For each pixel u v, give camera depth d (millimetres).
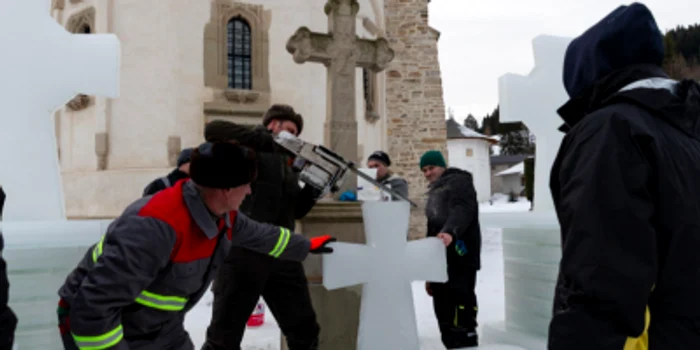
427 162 3955
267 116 3143
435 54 14414
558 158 1491
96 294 1526
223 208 1727
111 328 1572
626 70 1466
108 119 10125
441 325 3648
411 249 2691
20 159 2359
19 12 2359
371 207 2627
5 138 2328
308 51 3643
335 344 3043
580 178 1315
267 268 2584
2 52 2328
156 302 1721
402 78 14281
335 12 3730
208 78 10211
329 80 3742
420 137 14258
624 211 1235
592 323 1230
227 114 10258
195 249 1715
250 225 2143
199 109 10109
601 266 1217
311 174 2729
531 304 3148
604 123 1339
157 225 1613
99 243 1680
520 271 3244
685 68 46625
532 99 3248
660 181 1269
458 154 39781
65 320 1740
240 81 10703
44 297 2209
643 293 1188
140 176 9766
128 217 1637
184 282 1729
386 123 14141
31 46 2385
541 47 3254
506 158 54281
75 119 10859
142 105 9938
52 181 2434
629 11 1462
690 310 1236
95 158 10289
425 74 14359
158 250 1604
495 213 3189
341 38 3736
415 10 14375
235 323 2572
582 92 1555
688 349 1224
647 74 1448
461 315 3551
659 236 1274
